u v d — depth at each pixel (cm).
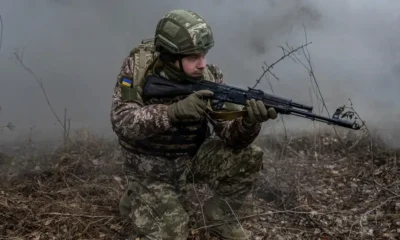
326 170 477
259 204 427
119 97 350
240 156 373
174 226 358
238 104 341
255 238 388
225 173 375
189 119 332
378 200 433
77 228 386
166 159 362
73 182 445
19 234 376
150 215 361
